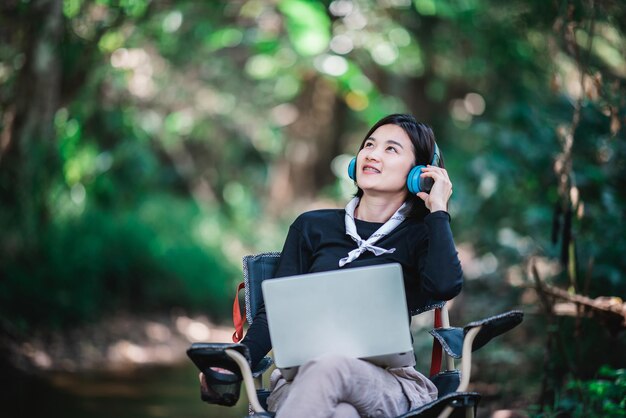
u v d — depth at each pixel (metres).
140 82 12.64
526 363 7.21
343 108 19.30
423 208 4.06
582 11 6.31
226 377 3.77
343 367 3.50
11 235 9.95
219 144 17.06
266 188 19.03
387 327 3.64
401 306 3.65
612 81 6.82
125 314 11.13
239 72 15.53
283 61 14.12
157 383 8.30
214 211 16.31
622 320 5.40
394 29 13.05
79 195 11.49
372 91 14.90
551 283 7.24
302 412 3.43
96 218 11.70
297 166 19.27
